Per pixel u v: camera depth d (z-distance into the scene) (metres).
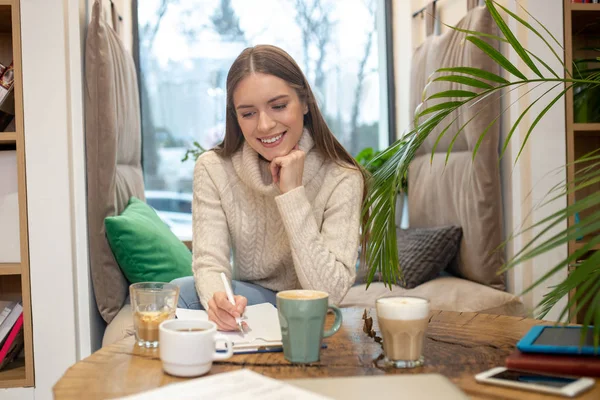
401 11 3.62
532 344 0.95
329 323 1.32
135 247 2.23
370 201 1.62
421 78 3.11
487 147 2.49
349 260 1.65
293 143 1.71
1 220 2.15
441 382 0.83
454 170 2.78
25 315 2.13
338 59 3.67
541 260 2.38
